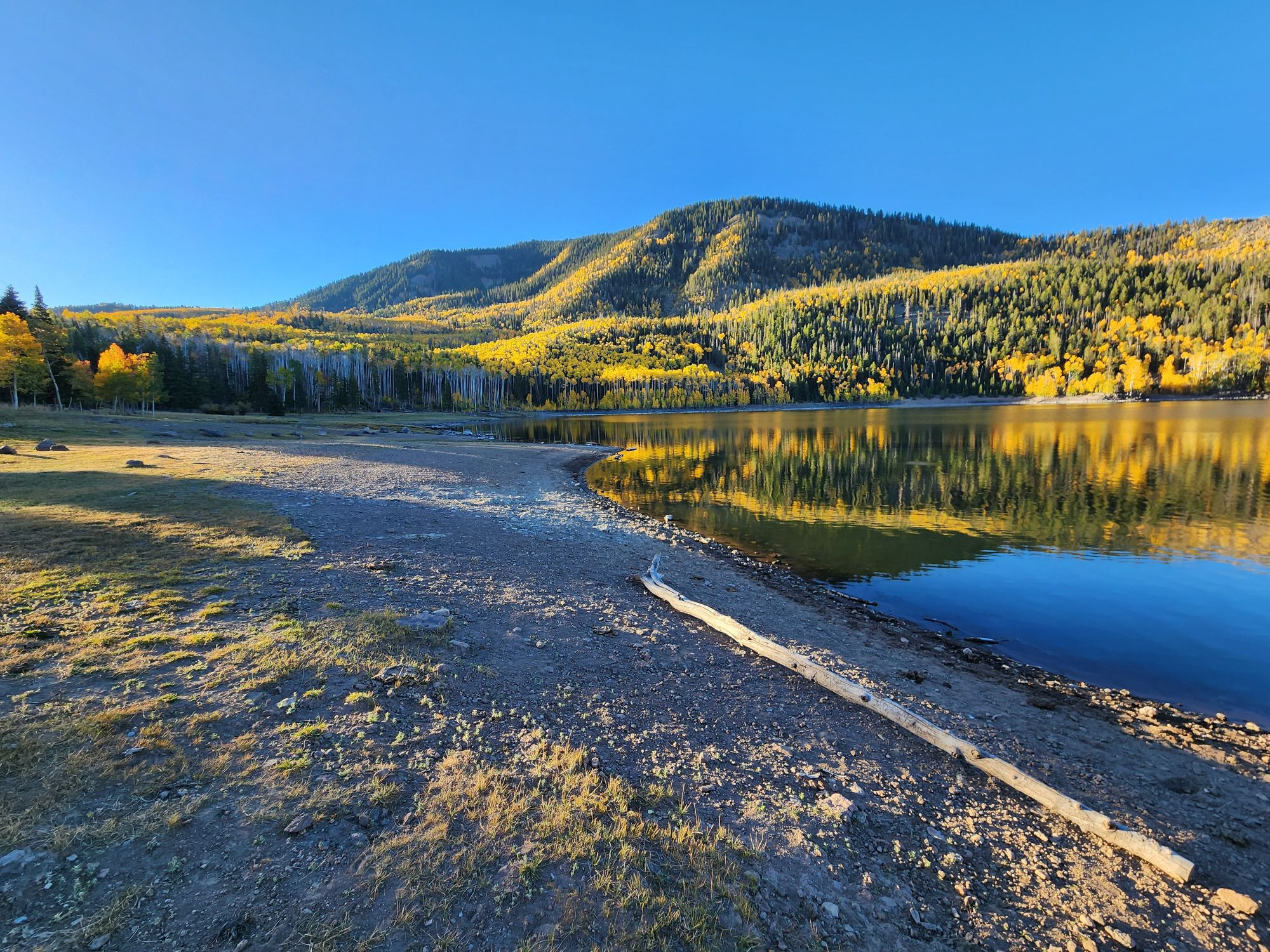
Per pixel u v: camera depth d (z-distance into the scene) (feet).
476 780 18.48
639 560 55.57
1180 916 16.46
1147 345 469.16
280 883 13.73
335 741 19.66
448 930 13.08
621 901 14.42
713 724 25.25
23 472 65.77
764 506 93.61
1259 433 179.63
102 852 13.96
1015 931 15.46
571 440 234.58
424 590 37.52
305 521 52.16
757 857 16.89
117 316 608.19
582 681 27.84
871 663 35.47
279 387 314.55
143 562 35.81
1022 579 54.60
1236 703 32.37
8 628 25.00
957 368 540.11
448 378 455.63
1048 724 28.91
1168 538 67.87
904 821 19.66
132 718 19.31
